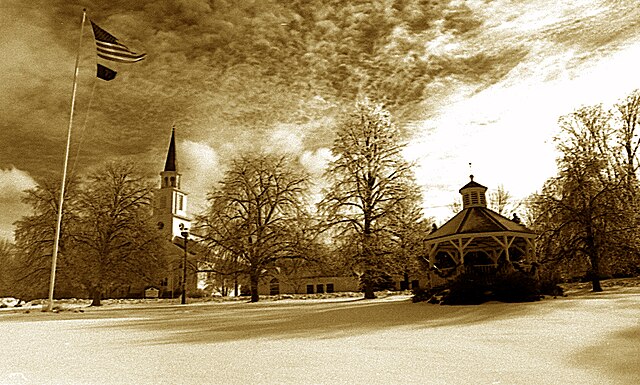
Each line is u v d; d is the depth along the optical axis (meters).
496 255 25.75
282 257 38.88
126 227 38.44
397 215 31.48
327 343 8.00
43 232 36.06
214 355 6.85
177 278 66.25
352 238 30.81
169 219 82.44
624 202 24.52
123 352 7.37
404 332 9.42
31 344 8.72
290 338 8.87
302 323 12.24
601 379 4.62
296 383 4.78
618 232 24.09
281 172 41.44
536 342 7.36
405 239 31.44
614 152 28.78
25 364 6.25
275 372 5.39
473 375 4.99
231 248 38.75
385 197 32.34
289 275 39.69
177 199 85.94
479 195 24.23
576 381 4.56
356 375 5.14
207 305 33.38
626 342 6.96
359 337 8.77
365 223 31.78
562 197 25.75
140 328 12.12
